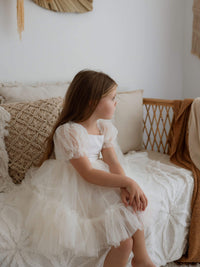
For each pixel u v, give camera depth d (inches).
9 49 64.2
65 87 67.4
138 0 84.8
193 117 62.4
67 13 71.9
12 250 37.7
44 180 42.2
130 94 75.8
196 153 61.9
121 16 82.2
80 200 40.0
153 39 90.8
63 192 39.8
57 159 44.2
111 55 82.3
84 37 76.2
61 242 36.6
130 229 37.5
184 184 56.0
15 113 52.7
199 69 94.5
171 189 53.1
